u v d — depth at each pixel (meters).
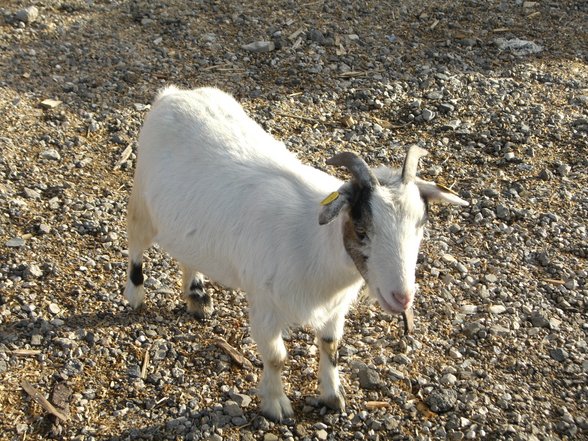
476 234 2.06
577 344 1.75
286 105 2.51
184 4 3.02
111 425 1.53
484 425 1.57
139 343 1.70
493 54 2.86
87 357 1.65
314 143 2.34
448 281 1.91
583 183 2.25
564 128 2.46
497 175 2.26
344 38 2.88
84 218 2.00
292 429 1.55
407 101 2.57
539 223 2.09
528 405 1.62
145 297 1.82
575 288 1.90
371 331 1.78
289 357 1.71
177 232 1.58
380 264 1.30
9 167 2.13
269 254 1.45
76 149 2.24
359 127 2.43
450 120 2.48
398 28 2.98
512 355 1.73
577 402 1.63
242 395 1.60
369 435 1.54
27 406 1.54
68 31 2.79
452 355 1.72
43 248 1.90
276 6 3.05
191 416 1.56
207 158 1.56
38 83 2.50
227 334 1.76
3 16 2.80
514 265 1.97
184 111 1.63
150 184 1.61
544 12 3.17
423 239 2.03
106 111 2.41
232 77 2.62
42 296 1.78
